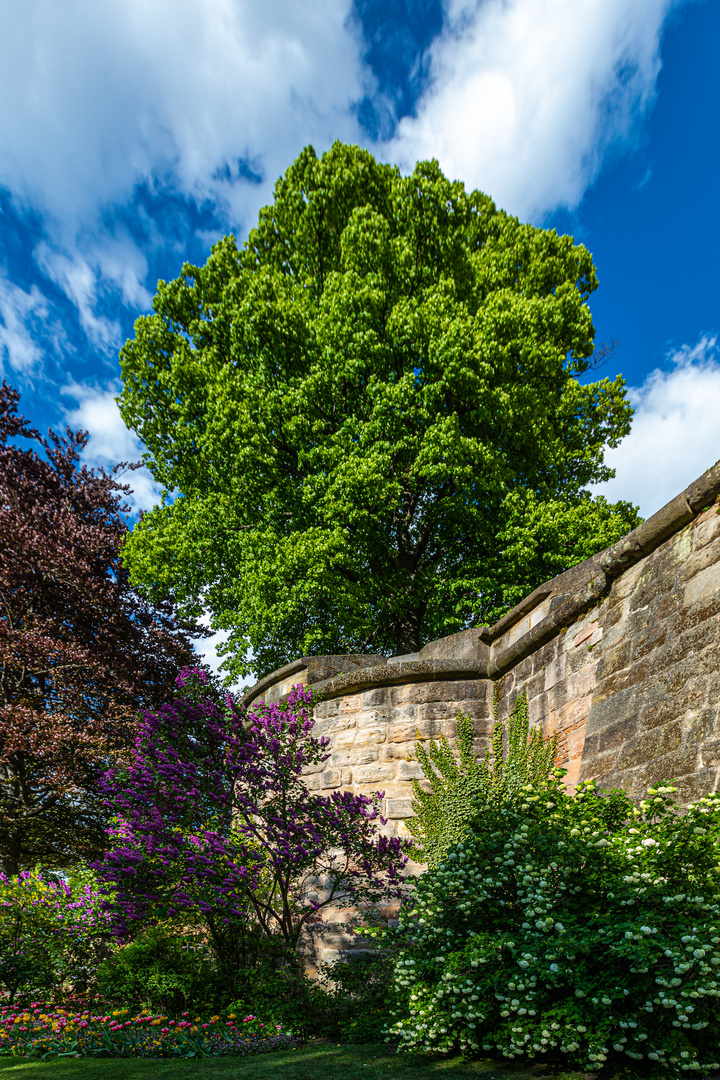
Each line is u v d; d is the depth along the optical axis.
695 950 2.79
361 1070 3.71
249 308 14.19
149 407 15.91
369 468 12.42
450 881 4.12
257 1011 5.83
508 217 16.34
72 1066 4.41
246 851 6.41
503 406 13.55
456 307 14.10
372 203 15.71
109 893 7.67
